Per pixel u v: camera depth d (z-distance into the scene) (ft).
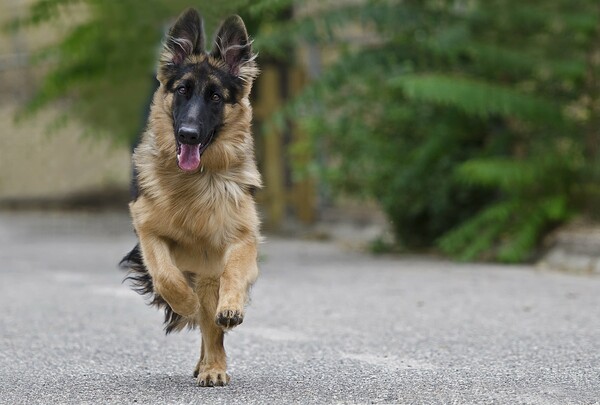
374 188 57.36
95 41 63.77
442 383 24.52
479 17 54.65
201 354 25.94
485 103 49.88
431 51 55.16
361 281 44.55
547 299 38.29
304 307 37.17
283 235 67.82
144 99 67.46
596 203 52.16
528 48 53.62
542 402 22.56
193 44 26.66
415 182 54.85
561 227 52.49
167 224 25.04
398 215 57.00
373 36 62.59
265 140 68.59
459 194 54.95
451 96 49.19
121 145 72.38
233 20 26.84
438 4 56.49
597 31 53.21
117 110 69.67
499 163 50.06
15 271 49.11
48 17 62.13
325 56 65.77
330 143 58.54
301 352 28.76
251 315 35.32
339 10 54.19
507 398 22.91
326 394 23.43
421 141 56.54
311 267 50.39
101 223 75.51
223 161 25.46
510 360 27.32
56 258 54.65
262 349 29.22
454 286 42.37
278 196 69.05
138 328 33.17
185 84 25.88
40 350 29.43
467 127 55.01
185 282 24.39
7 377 25.66
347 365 26.89
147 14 62.18
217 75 26.11
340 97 57.62
